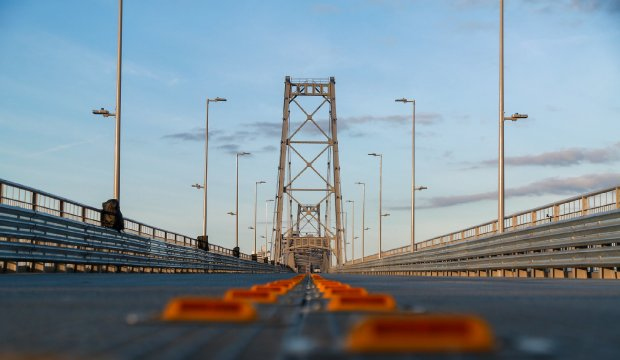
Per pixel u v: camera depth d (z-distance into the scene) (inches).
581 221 868.6
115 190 1403.8
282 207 4471.0
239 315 238.7
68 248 1004.6
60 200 1009.5
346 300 282.5
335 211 4542.3
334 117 4404.5
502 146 1378.0
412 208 2384.4
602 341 195.0
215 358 164.6
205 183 2511.1
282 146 4419.3
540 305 334.0
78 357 158.7
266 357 166.1
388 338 164.7
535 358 157.6
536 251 1018.7
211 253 2220.7
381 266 2487.7
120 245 1259.8
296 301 341.7
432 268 1673.2
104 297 376.8
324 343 184.1
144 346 183.2
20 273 908.0
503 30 1416.1
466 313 285.9
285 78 4434.1
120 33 1439.5
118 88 1430.9
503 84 1402.6
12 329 222.1
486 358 156.0
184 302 242.5
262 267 3430.1
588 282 722.8
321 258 7431.1
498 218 1337.4
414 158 2400.3
